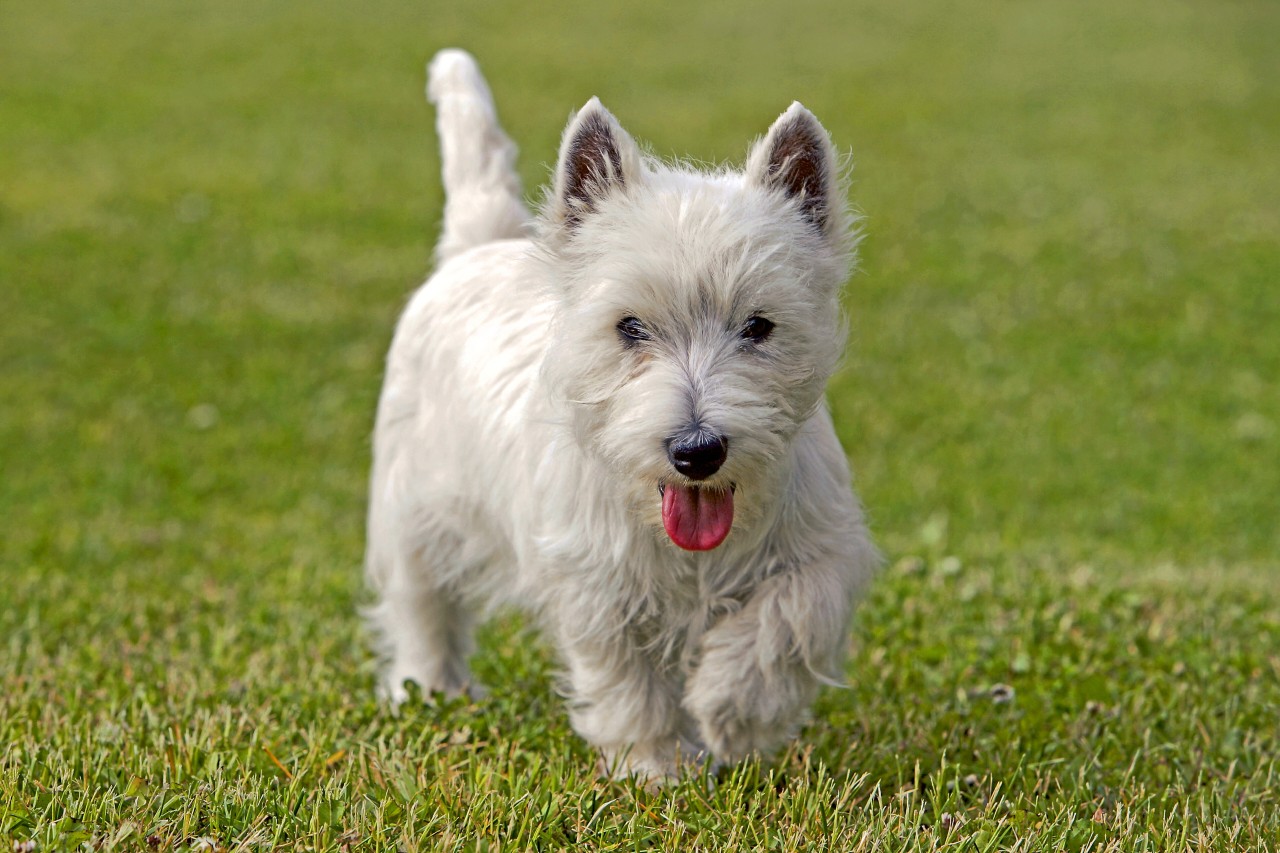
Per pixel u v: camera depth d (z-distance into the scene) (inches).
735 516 249.6
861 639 363.9
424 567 329.7
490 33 1771.7
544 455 267.9
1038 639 365.4
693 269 240.5
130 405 725.3
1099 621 377.7
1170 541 574.2
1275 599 423.2
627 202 251.4
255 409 730.8
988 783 263.9
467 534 313.6
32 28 1660.9
